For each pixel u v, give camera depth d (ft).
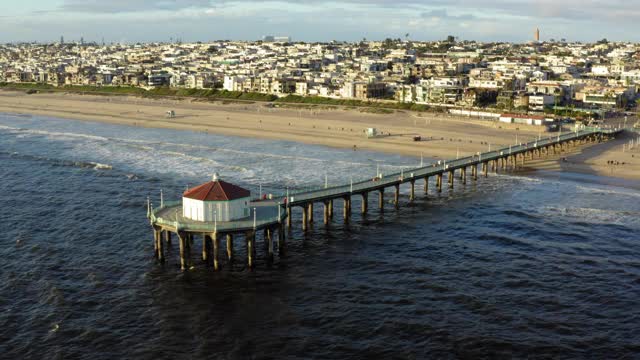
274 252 271.69
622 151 524.11
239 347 187.42
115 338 192.95
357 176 419.13
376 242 285.23
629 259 260.83
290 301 219.41
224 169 439.63
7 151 514.27
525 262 257.34
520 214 331.16
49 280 236.22
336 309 212.43
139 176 412.36
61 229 299.79
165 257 262.88
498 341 189.98
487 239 288.71
